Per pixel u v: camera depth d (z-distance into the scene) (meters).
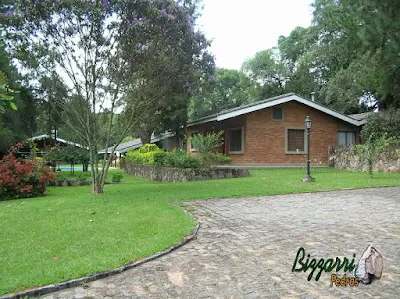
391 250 4.64
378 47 13.05
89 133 10.21
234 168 14.67
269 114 18.59
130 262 4.29
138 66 10.02
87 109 10.08
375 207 7.41
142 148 21.84
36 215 6.96
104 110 10.73
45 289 3.56
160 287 3.69
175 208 7.35
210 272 4.05
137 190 10.75
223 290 3.59
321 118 19.62
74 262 4.21
